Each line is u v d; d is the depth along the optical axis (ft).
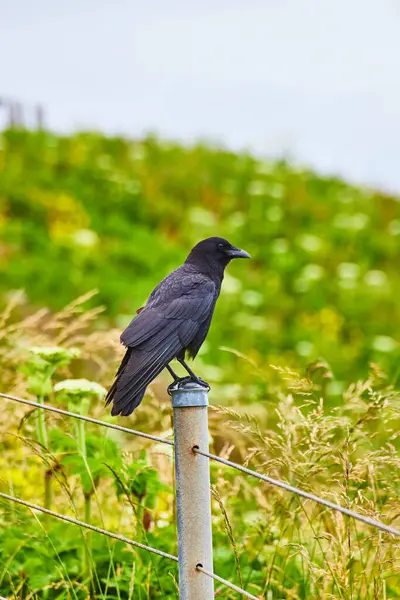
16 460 34.71
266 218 125.49
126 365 25.02
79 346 51.29
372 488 26.53
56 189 121.90
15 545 28.68
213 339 76.43
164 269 100.17
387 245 120.16
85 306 81.76
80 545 28.89
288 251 112.78
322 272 105.81
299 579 28.35
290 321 89.56
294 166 156.46
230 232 116.06
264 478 19.17
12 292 80.02
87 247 98.78
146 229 116.26
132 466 27.61
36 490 33.17
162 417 32.71
